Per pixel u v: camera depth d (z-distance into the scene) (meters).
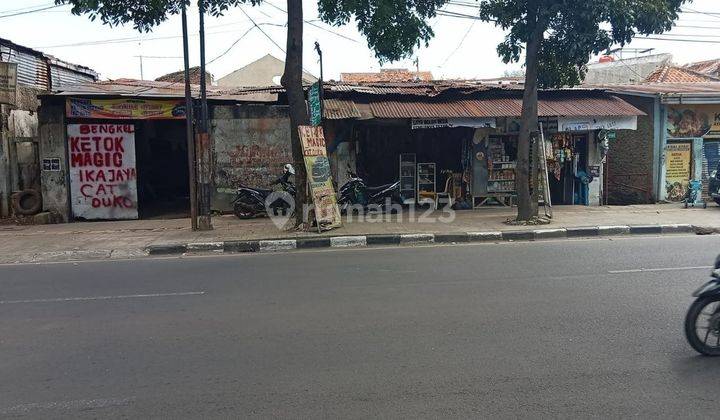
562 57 12.12
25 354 4.87
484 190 15.54
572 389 3.98
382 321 5.62
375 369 4.39
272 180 14.73
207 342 5.09
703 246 10.05
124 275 8.37
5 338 5.33
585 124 14.68
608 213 14.07
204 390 4.05
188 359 4.68
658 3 10.59
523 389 3.99
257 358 4.66
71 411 3.75
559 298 6.41
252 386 4.11
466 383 4.10
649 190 16.52
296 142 11.74
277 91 15.01
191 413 3.70
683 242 10.58
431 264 8.66
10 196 14.09
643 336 5.09
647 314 5.76
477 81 17.83
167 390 4.07
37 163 14.62
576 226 12.05
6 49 15.27
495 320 5.60
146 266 9.12
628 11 10.30
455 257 9.27
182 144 18.48
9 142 14.12
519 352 4.70
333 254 9.92
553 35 12.06
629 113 14.45
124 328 5.58
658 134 16.23
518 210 12.63
